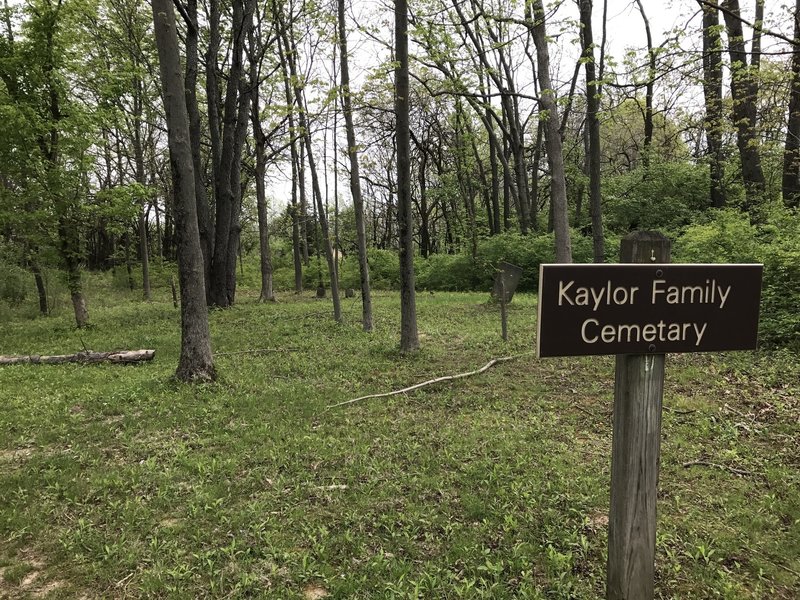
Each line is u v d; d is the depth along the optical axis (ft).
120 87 42.29
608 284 7.09
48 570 10.92
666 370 23.22
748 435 16.55
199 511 12.85
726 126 40.45
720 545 11.16
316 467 15.17
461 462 15.21
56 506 13.48
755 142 37.11
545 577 10.24
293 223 80.23
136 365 29.40
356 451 16.14
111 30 59.77
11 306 58.23
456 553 10.96
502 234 70.33
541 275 6.84
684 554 10.87
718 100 40.78
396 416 19.49
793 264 25.23
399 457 15.78
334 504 13.07
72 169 41.68
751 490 13.35
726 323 7.65
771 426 16.96
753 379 21.21
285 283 100.78
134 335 39.06
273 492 13.75
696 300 7.47
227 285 56.70
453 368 26.03
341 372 26.00
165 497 13.65
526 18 31.86
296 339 35.14
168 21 22.86
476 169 90.63
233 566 10.76
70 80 47.60
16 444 17.63
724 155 56.29
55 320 50.01
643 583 7.97
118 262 118.83
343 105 35.55
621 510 7.83
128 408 20.85
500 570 10.25
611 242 58.03
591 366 25.36
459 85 42.63
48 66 39.58
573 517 12.25
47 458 16.33
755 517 12.06
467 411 19.83
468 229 75.61
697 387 21.03
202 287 24.66
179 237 24.12
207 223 55.16
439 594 9.77
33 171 39.88
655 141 73.20
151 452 16.62
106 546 11.43
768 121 38.40
